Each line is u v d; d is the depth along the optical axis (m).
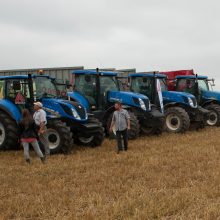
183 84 20.09
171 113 17.58
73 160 11.38
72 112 12.92
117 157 11.69
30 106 12.76
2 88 13.17
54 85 13.46
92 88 15.44
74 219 6.34
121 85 16.64
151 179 8.91
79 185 8.55
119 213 6.54
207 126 20.39
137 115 16.02
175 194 7.45
